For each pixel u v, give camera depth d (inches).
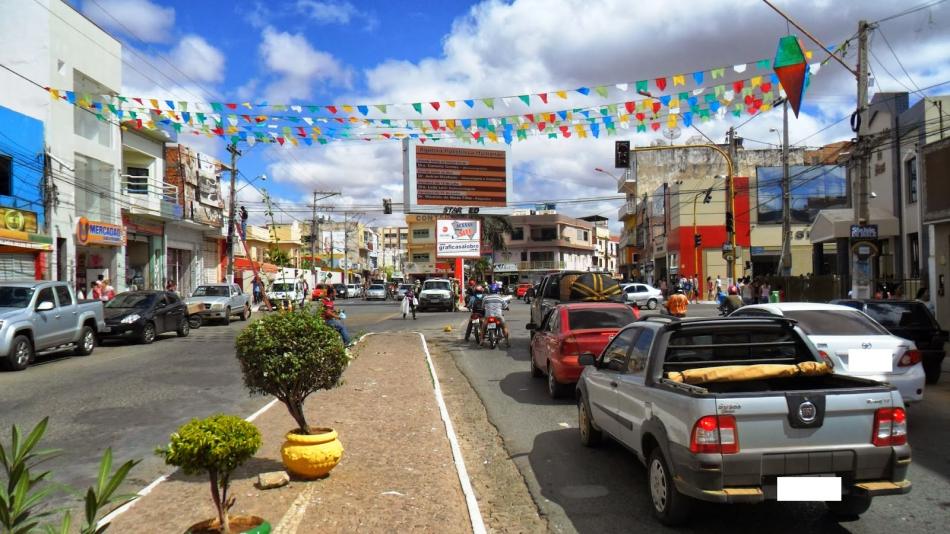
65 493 226.5
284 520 192.1
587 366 299.4
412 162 1662.2
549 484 241.6
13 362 513.0
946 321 716.7
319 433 242.1
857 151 663.1
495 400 410.9
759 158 2330.2
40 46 925.8
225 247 1802.4
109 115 1098.1
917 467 255.3
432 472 244.4
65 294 597.9
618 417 240.2
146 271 1321.4
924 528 192.5
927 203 724.0
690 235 1915.6
